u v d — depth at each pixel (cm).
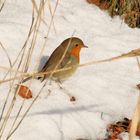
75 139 753
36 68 934
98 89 910
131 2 1220
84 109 834
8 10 1116
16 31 1037
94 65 999
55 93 868
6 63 920
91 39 1105
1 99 802
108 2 1241
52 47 1027
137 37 1164
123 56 572
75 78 935
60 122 775
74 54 910
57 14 1166
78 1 1252
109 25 1190
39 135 731
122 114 843
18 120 752
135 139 764
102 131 788
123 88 927
